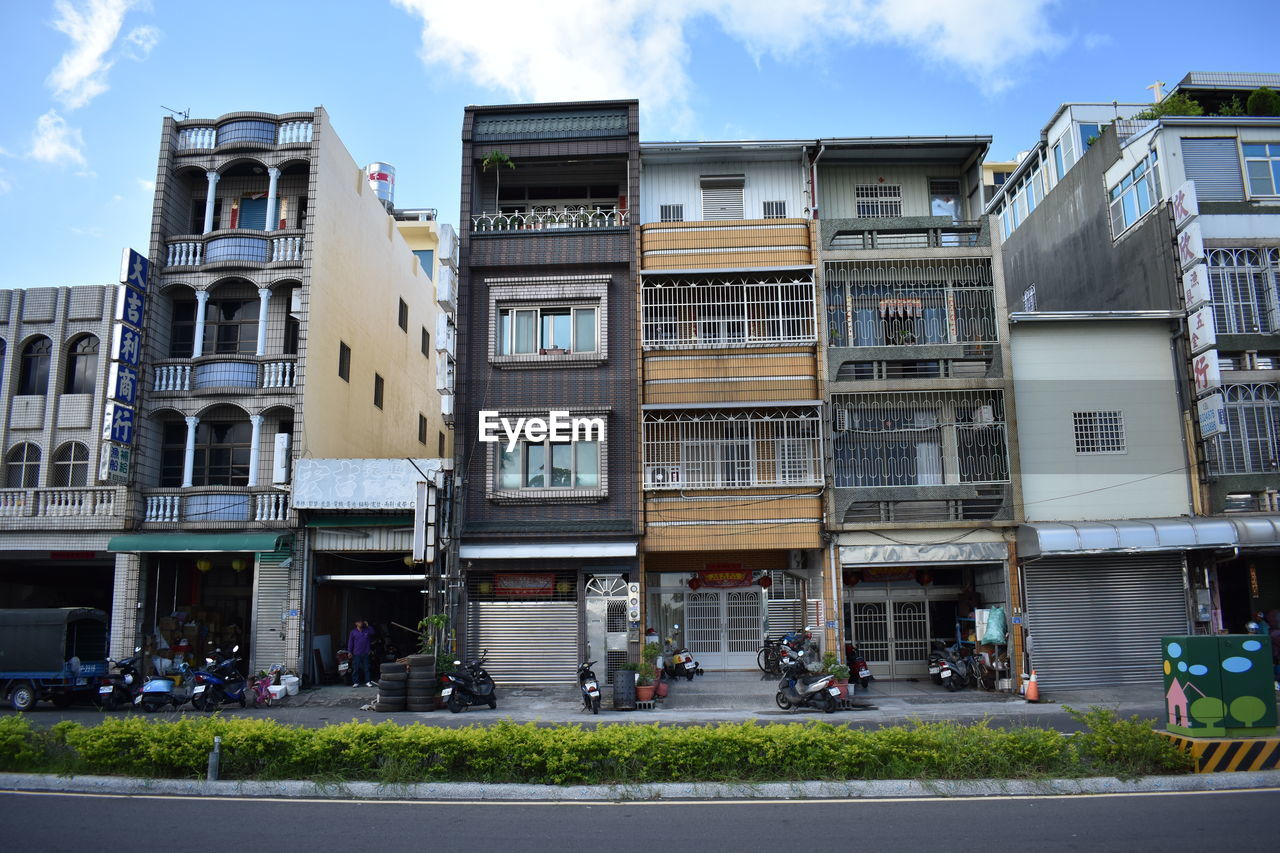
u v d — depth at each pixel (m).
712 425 20.62
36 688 17.12
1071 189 26.33
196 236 22.22
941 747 9.78
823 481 19.94
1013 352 20.56
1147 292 22.30
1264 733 10.16
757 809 8.75
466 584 20.25
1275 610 20.38
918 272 21.09
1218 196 21.81
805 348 20.70
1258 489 20.05
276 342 22.20
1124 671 19.17
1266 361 21.06
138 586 20.59
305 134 22.66
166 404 21.47
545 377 20.98
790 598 21.30
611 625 19.86
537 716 16.42
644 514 20.17
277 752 9.96
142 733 10.16
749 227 21.28
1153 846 7.38
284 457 20.92
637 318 20.97
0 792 9.57
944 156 22.36
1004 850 7.33
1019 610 19.38
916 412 20.58
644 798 9.16
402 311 29.95
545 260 21.34
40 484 22.16
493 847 7.54
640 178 22.39
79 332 22.92
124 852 7.42
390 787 9.35
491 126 22.00
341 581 21.75
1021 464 20.14
